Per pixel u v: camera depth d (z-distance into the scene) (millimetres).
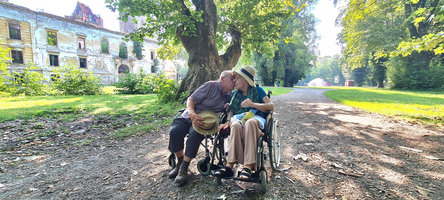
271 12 11703
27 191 2328
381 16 20938
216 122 2473
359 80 53375
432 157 3170
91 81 16078
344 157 3213
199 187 2367
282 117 6602
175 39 12008
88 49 31094
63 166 3029
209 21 9398
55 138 4367
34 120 5840
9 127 5008
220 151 2488
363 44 20781
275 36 12281
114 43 34031
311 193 2188
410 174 2611
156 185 2441
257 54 33781
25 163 3129
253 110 2555
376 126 5285
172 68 44719
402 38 21859
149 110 7359
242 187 2348
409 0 5660
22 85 14297
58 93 15102
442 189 2242
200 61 9102
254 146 2176
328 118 6402
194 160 3170
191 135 2426
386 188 2271
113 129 5145
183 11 9219
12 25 24938
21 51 25594
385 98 12758
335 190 2242
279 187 2320
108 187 2412
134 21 9227
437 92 19609
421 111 7234
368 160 3084
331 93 18359
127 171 2844
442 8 4492
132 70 36500
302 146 3764
